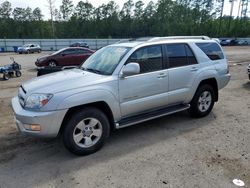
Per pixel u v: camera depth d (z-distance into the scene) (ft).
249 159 11.99
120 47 15.05
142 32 290.76
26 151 13.26
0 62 69.15
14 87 30.81
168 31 279.28
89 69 14.78
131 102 13.74
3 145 13.97
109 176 10.80
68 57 46.83
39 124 11.28
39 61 46.68
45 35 276.62
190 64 16.47
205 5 280.51
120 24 291.58
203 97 17.61
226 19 277.23
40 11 291.38
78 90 11.92
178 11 288.10
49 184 10.34
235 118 17.81
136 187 9.99
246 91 26.48
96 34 288.51
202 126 16.31
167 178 10.54
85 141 12.52
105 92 12.59
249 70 31.22
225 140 14.15
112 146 13.62
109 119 13.50
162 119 17.71
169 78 15.19
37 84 12.66
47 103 11.34
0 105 22.11
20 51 120.47
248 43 188.34
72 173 11.10
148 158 12.25
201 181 10.29
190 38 17.33
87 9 292.81
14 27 277.03
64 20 289.53
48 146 13.79
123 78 13.25
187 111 19.19
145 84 14.11
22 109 11.95
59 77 13.43
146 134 15.16
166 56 15.25
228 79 18.86
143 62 14.25
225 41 180.14
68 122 11.93
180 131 15.53
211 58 17.88
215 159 12.03
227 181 10.27
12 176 10.96
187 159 12.07
